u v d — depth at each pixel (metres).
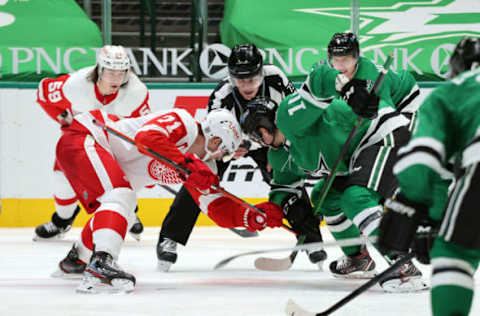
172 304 9.16
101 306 8.97
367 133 10.12
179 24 21.84
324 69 9.41
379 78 8.95
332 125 10.05
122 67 13.13
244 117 10.30
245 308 8.88
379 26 21.81
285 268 10.96
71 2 21.77
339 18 21.81
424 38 21.72
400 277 10.04
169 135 10.02
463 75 5.86
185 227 12.77
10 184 21.56
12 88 21.47
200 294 10.05
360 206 9.81
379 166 9.89
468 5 21.58
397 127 10.19
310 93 9.49
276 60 21.86
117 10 21.81
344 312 8.56
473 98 5.68
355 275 11.89
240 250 16.58
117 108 14.19
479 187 5.46
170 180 10.75
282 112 9.94
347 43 12.27
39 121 21.53
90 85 13.77
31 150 21.55
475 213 5.44
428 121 5.73
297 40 21.81
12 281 11.23
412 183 5.61
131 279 10.19
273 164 11.08
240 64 11.52
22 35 21.59
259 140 10.35
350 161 10.35
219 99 12.83
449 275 5.52
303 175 11.19
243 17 21.83
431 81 21.80
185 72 21.95
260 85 12.66
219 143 10.41
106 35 21.80
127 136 10.67
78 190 10.63
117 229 10.05
